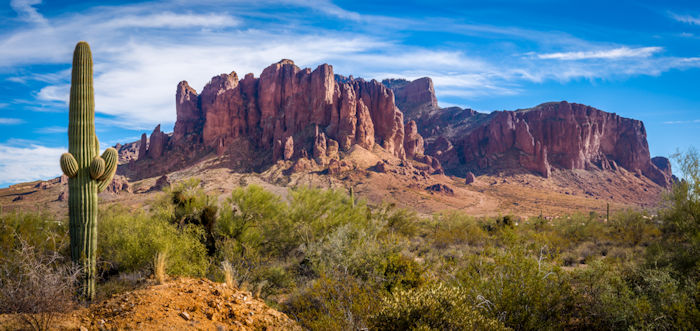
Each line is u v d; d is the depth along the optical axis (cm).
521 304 723
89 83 973
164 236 1134
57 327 484
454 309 567
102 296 908
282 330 599
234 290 717
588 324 801
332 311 648
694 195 1156
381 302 620
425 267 938
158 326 518
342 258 1037
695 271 942
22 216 1386
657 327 711
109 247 1275
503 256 823
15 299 523
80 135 945
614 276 890
